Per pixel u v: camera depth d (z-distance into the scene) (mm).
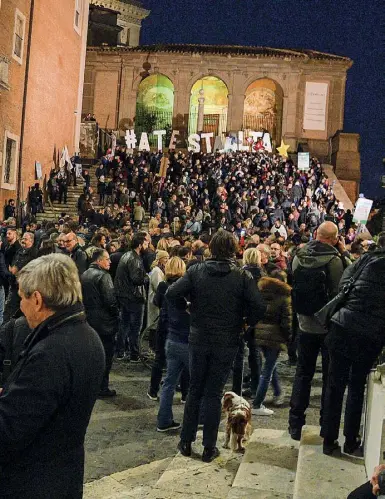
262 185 29953
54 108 29703
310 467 4602
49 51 28438
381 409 4055
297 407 5762
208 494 4820
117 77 44969
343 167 42500
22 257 8148
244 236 17578
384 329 4473
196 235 21156
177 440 6398
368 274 4535
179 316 6508
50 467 2605
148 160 33562
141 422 6949
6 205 23766
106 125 45031
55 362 2574
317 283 5379
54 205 27891
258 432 6070
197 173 31359
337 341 4637
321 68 44188
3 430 2473
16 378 2629
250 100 46094
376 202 26562
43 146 28406
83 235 14367
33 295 2709
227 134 43188
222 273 5359
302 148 43281
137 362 9859
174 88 44406
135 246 9664
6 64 22453
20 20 24906
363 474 4496
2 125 23578
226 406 6004
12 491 2561
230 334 5387
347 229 27984
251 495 4570
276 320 7188
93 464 5668
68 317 2727
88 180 28547
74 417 2658
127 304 9648
